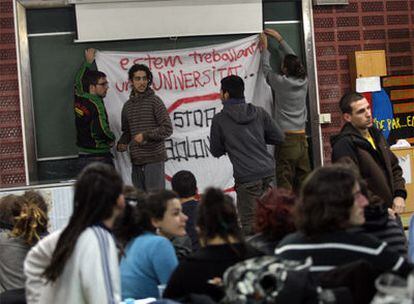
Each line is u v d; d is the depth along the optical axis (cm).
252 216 835
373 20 1037
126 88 973
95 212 411
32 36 966
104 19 962
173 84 985
